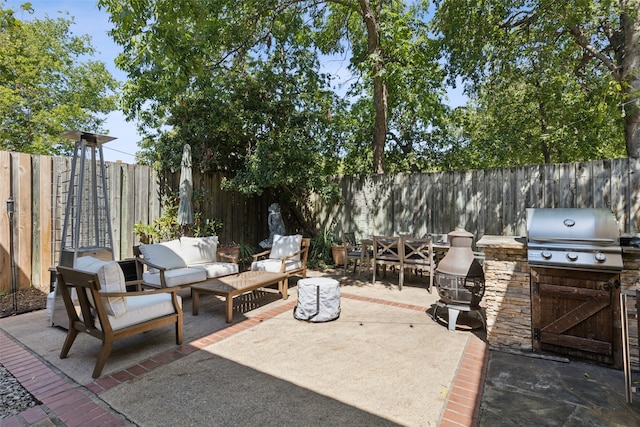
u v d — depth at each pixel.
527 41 6.71
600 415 2.12
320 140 7.93
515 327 3.12
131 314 2.86
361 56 8.91
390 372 2.69
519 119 10.95
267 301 4.86
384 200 7.76
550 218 3.07
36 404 2.23
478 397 2.33
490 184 6.50
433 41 7.62
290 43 7.84
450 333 3.57
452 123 11.91
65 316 3.47
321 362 2.86
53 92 14.24
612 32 6.54
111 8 4.11
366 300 4.89
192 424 2.02
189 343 3.28
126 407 2.19
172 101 6.59
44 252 5.02
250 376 2.61
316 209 8.75
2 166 4.64
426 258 5.39
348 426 2.00
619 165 5.26
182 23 4.36
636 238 2.91
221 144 7.57
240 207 8.46
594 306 2.80
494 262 3.23
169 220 6.40
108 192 5.76
